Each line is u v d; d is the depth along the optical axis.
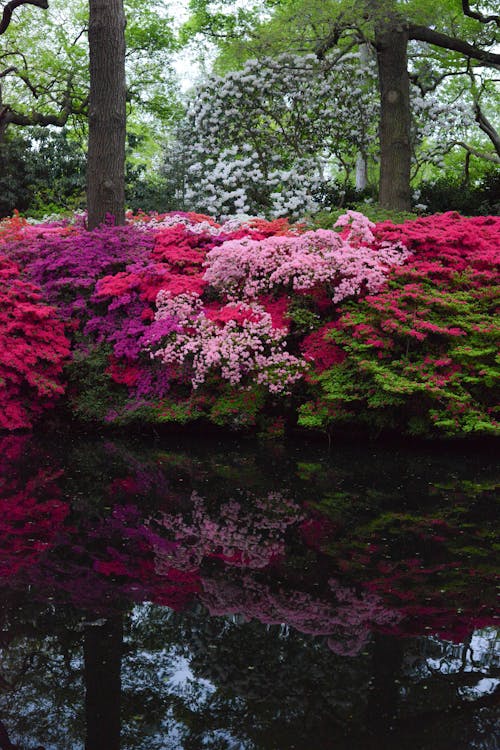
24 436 7.64
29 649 3.14
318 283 7.41
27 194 19.14
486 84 19.80
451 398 6.73
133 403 7.81
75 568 4.04
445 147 16.23
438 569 4.05
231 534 4.61
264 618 3.45
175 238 8.77
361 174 20.27
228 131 15.29
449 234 7.54
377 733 2.55
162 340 7.70
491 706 2.72
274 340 7.27
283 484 5.77
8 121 18.42
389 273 7.35
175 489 5.62
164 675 2.94
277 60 14.69
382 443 7.31
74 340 8.38
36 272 8.48
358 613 3.50
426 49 17.97
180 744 2.48
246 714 2.67
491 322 6.89
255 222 9.58
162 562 4.15
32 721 2.65
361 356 7.01
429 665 3.01
